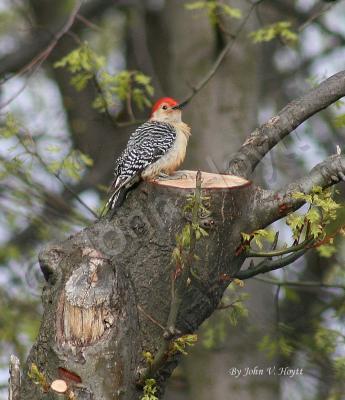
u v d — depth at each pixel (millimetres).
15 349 15359
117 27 20406
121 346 6789
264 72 18719
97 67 12828
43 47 17031
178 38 14891
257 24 14938
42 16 18594
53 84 19188
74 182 17438
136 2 18250
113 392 6719
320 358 14484
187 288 7402
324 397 15312
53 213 15984
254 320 13938
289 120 8695
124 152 10812
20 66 16969
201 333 14508
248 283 14539
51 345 6789
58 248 7363
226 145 14281
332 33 17453
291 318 16125
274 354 13602
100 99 12953
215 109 14430
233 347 14461
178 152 10867
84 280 6875
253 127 14633
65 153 14438
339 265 14430
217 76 14531
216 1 13375
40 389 6887
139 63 17312
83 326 6766
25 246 17500
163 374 7438
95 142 18312
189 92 14555
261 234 7457
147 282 7305
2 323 15430
